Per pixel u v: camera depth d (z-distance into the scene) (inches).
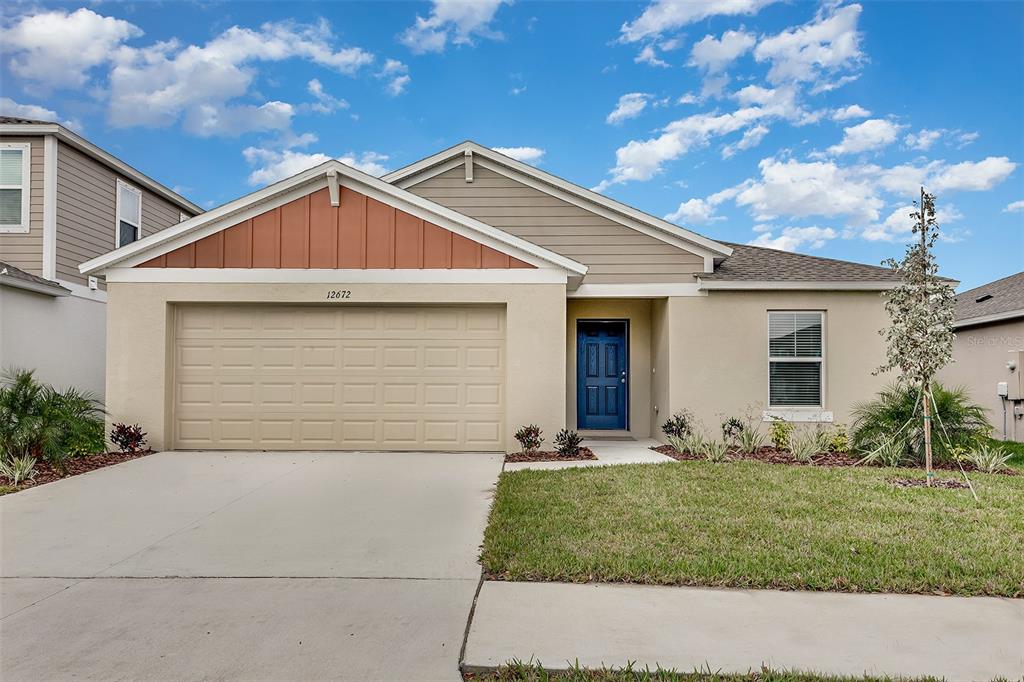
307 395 393.1
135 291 383.9
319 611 152.6
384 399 393.4
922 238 314.2
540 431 383.9
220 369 392.5
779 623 144.5
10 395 331.3
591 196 457.4
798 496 263.1
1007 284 629.6
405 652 131.5
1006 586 163.9
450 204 472.7
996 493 270.2
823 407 437.1
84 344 514.9
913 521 224.2
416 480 305.6
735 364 440.5
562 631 140.5
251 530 222.8
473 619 147.3
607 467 332.2
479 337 395.9
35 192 477.1
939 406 367.6
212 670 124.3
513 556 187.2
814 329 442.6
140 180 583.5
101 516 241.8
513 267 387.9
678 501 253.3
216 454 377.1
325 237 387.2
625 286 454.0
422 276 386.3
